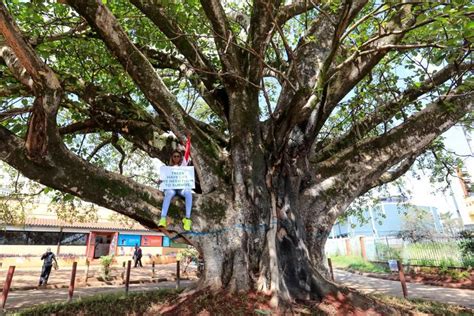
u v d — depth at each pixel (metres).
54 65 7.88
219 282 5.42
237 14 8.30
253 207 5.89
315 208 6.61
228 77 6.18
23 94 6.50
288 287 5.41
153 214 5.46
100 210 27.56
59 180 4.99
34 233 23.88
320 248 6.42
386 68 8.95
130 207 5.38
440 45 5.17
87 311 6.14
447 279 12.62
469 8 4.41
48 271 13.51
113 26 5.10
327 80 5.78
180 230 5.54
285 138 6.14
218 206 5.88
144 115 7.18
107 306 6.29
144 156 13.91
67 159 5.05
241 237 5.68
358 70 6.73
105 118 7.21
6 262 21.80
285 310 4.86
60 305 6.71
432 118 7.17
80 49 7.46
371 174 6.97
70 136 8.76
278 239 5.79
